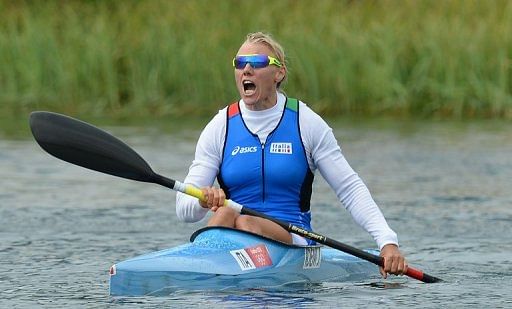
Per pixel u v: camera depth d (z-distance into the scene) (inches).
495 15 2566.4
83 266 951.0
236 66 873.5
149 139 1959.9
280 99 886.4
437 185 1440.7
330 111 2482.8
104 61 2536.9
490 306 785.6
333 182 876.6
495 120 2331.4
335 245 842.2
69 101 2539.4
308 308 761.6
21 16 2783.0
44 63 2556.6
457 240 1087.6
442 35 2493.8
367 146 1860.2
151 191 1443.2
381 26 2529.5
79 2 2866.6
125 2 2824.8
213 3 2652.6
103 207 1299.2
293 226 847.7
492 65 2449.6
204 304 765.9
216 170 893.2
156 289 803.4
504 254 1015.0
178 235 1120.2
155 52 2536.9
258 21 2549.2
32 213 1248.2
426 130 2114.9
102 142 867.4
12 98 2541.8
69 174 1593.3
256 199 887.1
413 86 2468.0
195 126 2214.6
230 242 839.7
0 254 1009.5
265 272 837.2
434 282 853.2
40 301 802.2
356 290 837.2
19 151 1845.5
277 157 879.1
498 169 1588.3
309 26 2551.7
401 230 1140.5
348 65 2480.3
